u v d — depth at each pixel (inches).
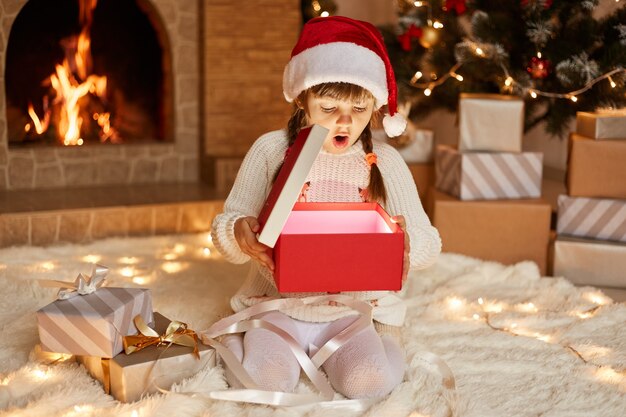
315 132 51.2
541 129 139.6
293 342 59.1
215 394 54.7
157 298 77.2
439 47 107.7
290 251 53.2
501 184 94.3
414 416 54.1
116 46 128.6
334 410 55.2
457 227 93.0
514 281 86.6
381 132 105.2
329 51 56.4
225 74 123.8
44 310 57.3
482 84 107.2
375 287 54.9
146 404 53.6
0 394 55.2
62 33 125.0
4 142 115.2
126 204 106.4
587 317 75.4
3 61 113.2
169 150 126.1
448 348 67.6
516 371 63.1
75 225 102.1
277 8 124.2
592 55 97.8
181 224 108.1
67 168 120.0
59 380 58.1
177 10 122.3
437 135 159.0
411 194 65.6
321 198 62.6
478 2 106.0
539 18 96.0
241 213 62.1
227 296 79.4
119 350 56.9
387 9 153.5
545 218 91.4
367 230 61.2
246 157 65.9
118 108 129.7
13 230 99.0
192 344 58.1
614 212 88.4
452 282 85.4
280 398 55.4
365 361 56.6
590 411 56.2
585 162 89.2
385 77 58.2
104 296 59.9
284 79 60.4
